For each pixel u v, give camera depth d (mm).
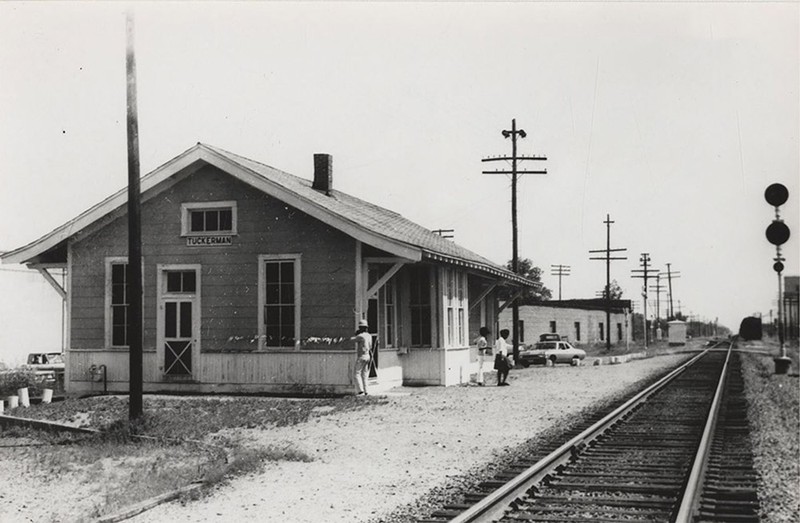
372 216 25250
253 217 21375
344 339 20500
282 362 20859
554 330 68625
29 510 9125
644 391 21750
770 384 26531
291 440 13641
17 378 23297
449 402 19297
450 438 13703
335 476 10555
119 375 21922
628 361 48906
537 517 7789
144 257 22047
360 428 14945
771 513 8398
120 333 22109
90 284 22297
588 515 7941
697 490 8805
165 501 9188
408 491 9539
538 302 74688
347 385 20375
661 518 7809
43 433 14914
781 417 17156
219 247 21547
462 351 26234
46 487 10383
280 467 11227
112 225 22219
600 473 10141
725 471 10461
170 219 21953
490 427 15023
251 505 8977
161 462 11695
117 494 9594
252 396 20703
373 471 10883
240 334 21234
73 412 17625
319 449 12719
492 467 10859
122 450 12836
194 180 21812
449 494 9180
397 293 24391
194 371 21469
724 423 15711
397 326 24172
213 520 8336
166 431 14000
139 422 14148
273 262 21266
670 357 55438
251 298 21234
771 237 22953
